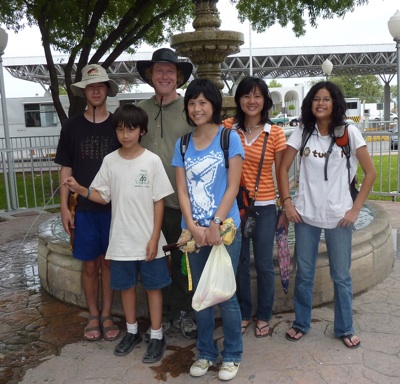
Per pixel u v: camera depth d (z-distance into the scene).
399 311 3.76
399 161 8.60
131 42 10.38
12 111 20.39
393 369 2.93
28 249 6.07
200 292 2.71
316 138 3.09
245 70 29.66
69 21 10.03
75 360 3.22
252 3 11.31
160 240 3.15
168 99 3.36
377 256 4.29
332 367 2.98
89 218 3.37
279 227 3.36
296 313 3.37
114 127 3.01
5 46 8.83
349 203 3.10
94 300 3.58
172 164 2.92
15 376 3.06
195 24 5.07
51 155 16.38
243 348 3.24
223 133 2.76
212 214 2.75
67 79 10.02
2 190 12.21
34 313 4.01
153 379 2.96
